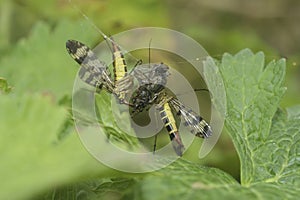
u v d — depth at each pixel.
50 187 0.21
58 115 0.21
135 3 0.37
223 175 0.23
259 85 0.26
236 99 0.26
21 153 0.21
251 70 0.26
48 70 0.30
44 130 0.21
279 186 0.23
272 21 0.47
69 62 0.31
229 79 0.26
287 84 0.36
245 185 0.24
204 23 0.45
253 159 0.25
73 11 0.36
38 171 0.21
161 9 0.37
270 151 0.25
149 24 0.37
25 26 0.36
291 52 0.46
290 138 0.25
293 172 0.24
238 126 0.25
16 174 0.21
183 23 0.44
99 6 0.36
